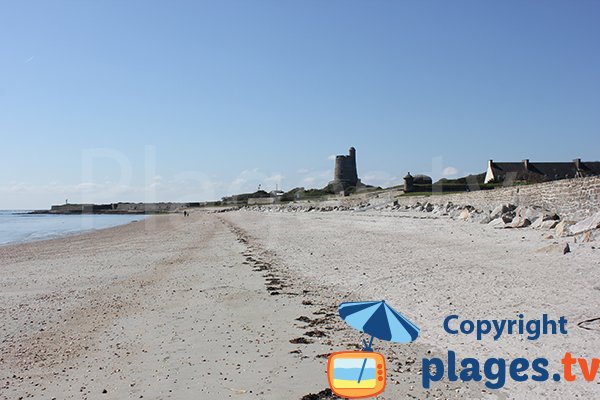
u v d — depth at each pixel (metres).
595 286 9.48
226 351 7.98
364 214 40.28
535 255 12.98
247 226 41.66
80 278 16.94
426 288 11.21
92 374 7.28
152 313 10.88
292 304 11.05
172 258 21.42
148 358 7.84
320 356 7.56
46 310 11.90
